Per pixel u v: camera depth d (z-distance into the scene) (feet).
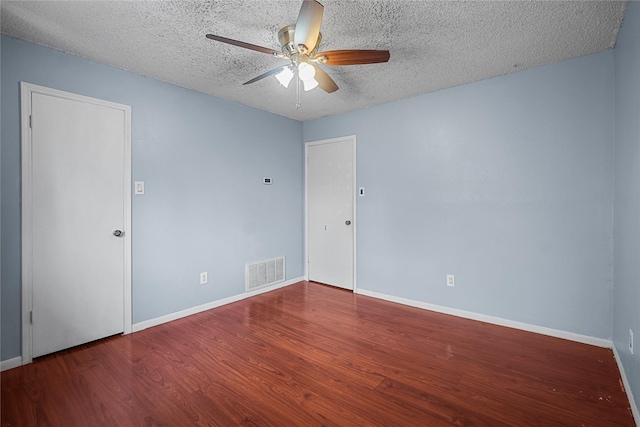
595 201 7.97
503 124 9.27
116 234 8.70
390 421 5.45
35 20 6.48
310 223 14.55
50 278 7.66
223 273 11.44
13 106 7.09
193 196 10.48
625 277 6.38
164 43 7.47
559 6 6.03
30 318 7.38
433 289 10.77
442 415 5.58
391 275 11.81
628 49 6.06
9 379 6.69
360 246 12.71
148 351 7.93
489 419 5.46
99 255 8.44
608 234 7.81
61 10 6.14
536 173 8.77
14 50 7.10
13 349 7.16
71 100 7.92
